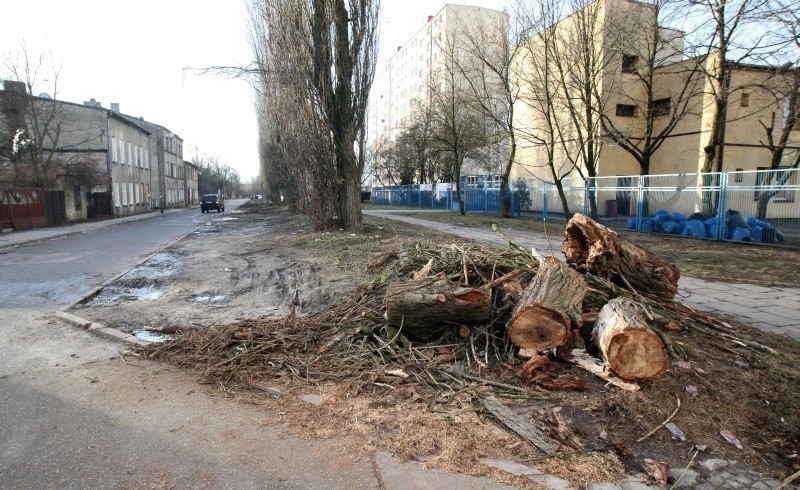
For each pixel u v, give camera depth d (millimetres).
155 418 3818
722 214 15383
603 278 6023
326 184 16594
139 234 20891
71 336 6039
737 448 3463
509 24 23016
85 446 3406
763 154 25234
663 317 5395
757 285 8688
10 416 3859
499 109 29828
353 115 16016
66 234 20812
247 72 16141
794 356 4996
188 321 6656
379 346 5098
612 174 28250
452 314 4949
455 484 3000
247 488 2951
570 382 4164
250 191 143875
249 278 9688
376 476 3078
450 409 3918
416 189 47219
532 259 6422
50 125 30594
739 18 15273
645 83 22328
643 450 3408
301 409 3965
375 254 10797
